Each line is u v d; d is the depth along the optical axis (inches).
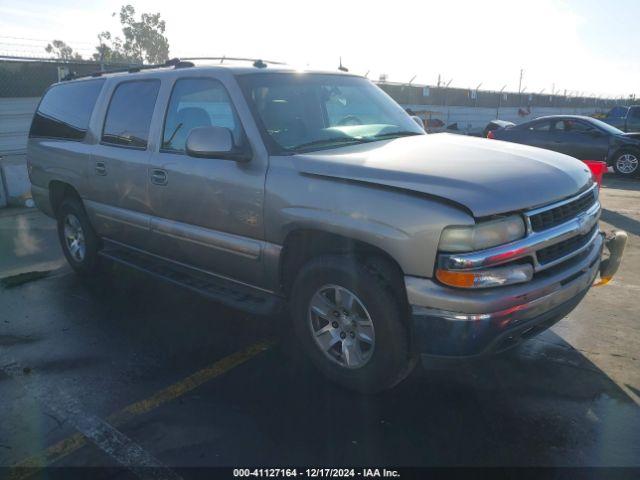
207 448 113.8
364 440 115.6
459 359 112.6
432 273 110.4
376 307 119.7
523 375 140.5
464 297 107.4
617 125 781.9
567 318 175.6
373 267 121.0
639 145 508.7
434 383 137.3
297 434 118.0
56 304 195.0
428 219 109.1
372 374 125.5
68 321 180.1
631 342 158.1
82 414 126.8
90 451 113.5
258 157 139.0
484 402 128.9
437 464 108.1
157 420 123.9
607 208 359.9
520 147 146.8
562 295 119.6
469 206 106.6
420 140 150.6
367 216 116.9
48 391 136.9
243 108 144.3
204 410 127.4
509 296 109.0
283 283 143.2
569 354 151.3
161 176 164.9
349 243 126.2
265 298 148.3
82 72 568.7
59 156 213.3
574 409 125.3
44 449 114.4
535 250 113.9
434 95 1064.8
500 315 108.7
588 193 135.5
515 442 114.3
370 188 118.8
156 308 190.5
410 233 110.8
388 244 114.0
